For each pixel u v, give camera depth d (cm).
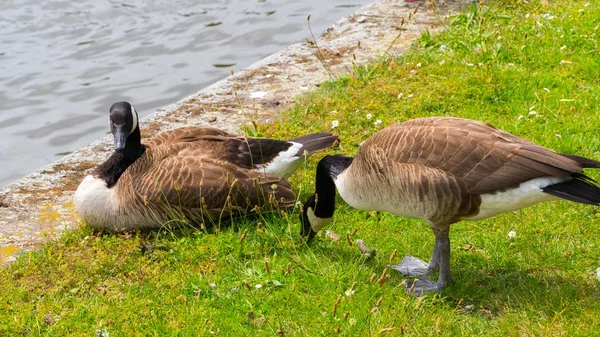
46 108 509
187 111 446
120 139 367
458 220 327
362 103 433
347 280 337
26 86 536
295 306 329
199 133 386
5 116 504
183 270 345
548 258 342
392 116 424
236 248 353
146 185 362
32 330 325
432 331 317
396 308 325
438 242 332
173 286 339
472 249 351
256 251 353
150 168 367
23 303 336
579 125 404
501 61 456
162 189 361
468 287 335
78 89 529
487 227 359
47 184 400
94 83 538
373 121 422
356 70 459
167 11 656
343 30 513
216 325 323
